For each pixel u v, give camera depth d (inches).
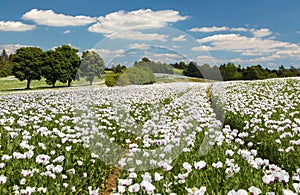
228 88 939.3
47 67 2289.6
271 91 793.6
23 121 393.4
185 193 194.9
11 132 331.3
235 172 209.2
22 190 193.0
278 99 625.0
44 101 697.6
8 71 3905.0
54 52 2365.9
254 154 247.4
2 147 292.4
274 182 197.5
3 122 397.1
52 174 219.0
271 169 217.8
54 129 329.4
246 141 349.4
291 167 250.7
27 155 243.4
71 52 2417.6
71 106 539.2
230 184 200.8
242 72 2321.6
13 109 567.2
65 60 2359.7
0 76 3801.7
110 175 288.0
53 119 461.1
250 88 917.8
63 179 238.5
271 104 518.3
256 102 585.9
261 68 2502.5
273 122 347.9
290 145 287.7
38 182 218.4
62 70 2313.0
